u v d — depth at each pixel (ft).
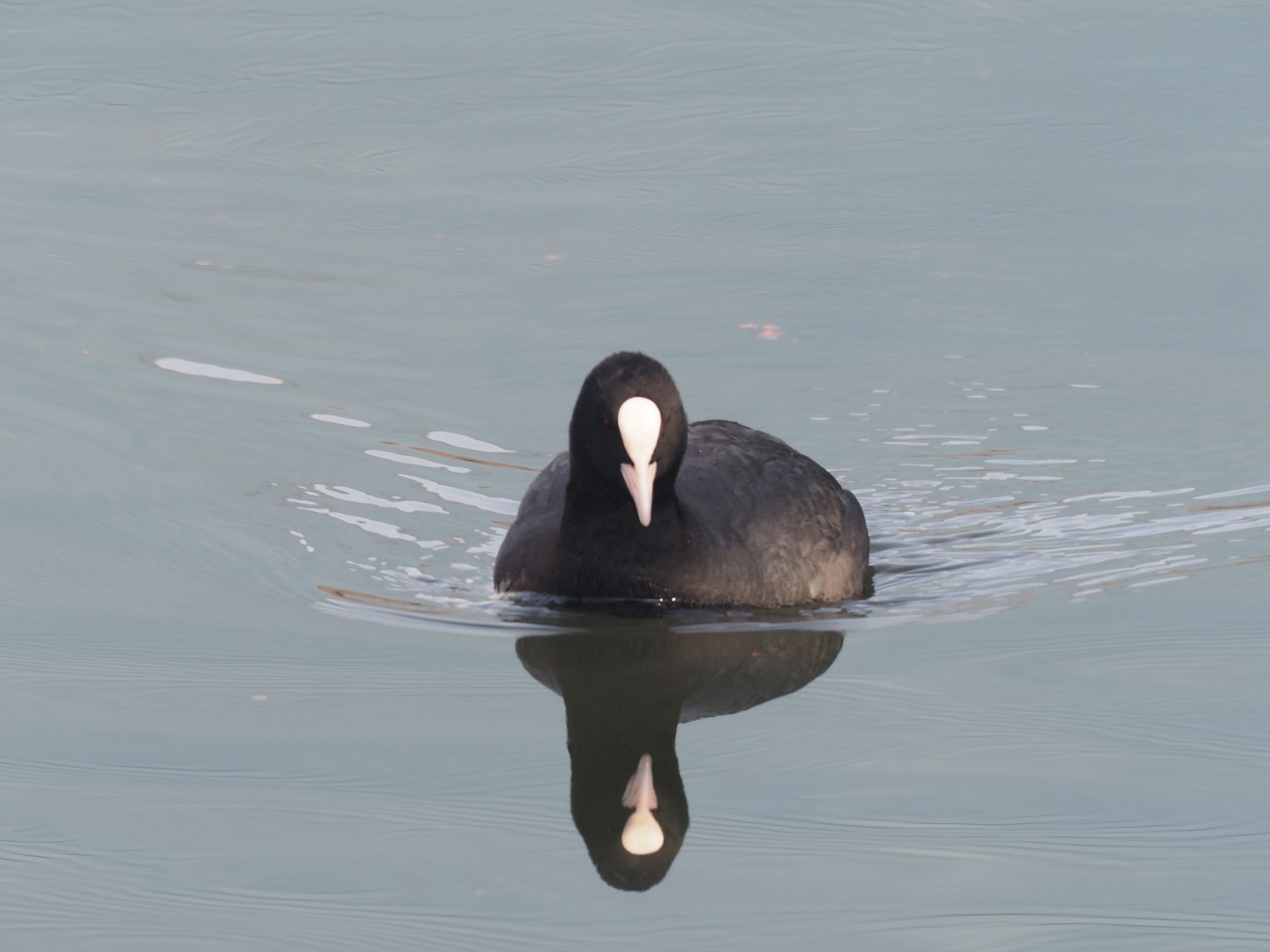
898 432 45.01
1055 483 42.29
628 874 24.91
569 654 33.09
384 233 56.49
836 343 49.55
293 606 35.55
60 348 49.39
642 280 53.16
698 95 66.18
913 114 64.18
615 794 27.45
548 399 46.73
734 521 35.19
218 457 43.34
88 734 29.37
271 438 44.47
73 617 34.76
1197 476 42.37
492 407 46.32
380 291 52.95
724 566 34.78
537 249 55.31
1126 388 46.88
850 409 46.16
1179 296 51.78
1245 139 61.52
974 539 39.45
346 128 63.77
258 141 63.10
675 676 32.19
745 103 65.36
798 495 36.14
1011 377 47.67
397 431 44.96
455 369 48.37
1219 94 65.00
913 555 38.63
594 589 34.91
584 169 60.44
